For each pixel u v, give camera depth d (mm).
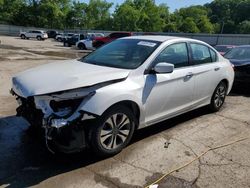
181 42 5363
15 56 17359
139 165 4086
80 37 35438
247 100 7832
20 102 4469
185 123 5773
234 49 9945
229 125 5785
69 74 4160
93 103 3846
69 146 3828
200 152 4551
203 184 3703
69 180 3668
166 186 3621
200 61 5754
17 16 83562
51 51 24453
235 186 3691
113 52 5102
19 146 4488
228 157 4438
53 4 85625
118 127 4266
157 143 4781
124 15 87125
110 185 3600
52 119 3701
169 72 4535
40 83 3963
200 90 5727
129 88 4250
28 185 3541
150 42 5074
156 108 4773
